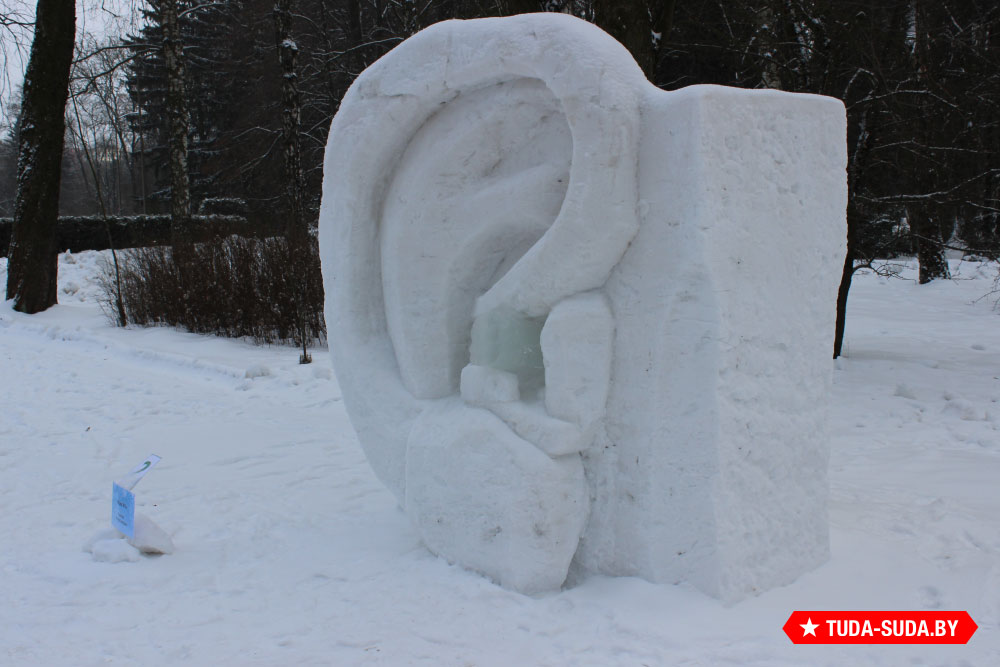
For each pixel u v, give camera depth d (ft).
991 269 63.67
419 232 12.23
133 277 45.70
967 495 15.66
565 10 23.99
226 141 79.71
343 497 16.03
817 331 11.43
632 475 10.79
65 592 11.59
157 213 99.86
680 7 35.01
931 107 29.96
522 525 10.71
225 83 91.97
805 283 11.19
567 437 10.71
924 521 13.66
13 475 18.10
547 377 10.94
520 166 11.70
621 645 9.41
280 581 11.76
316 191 70.54
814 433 11.46
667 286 10.27
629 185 10.44
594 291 10.96
